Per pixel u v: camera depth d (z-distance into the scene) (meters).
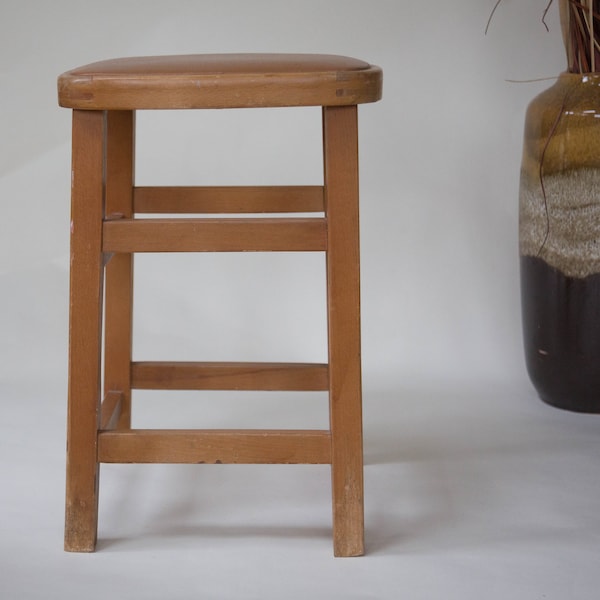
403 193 2.27
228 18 2.23
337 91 1.32
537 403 2.10
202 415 2.02
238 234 1.36
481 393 2.16
